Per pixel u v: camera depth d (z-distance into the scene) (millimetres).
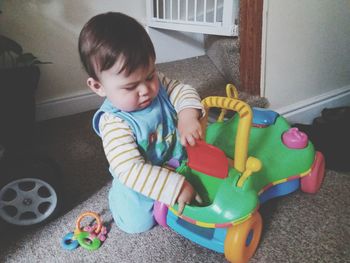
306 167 963
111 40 683
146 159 822
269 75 1302
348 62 1560
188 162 775
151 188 724
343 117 1343
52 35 1583
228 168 751
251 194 736
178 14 1793
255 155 924
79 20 1628
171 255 825
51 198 937
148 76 729
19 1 1467
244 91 1396
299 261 783
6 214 907
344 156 1163
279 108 1394
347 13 1428
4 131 1321
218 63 1805
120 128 767
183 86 908
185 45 2064
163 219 870
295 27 1282
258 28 1233
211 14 1921
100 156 1297
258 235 808
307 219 918
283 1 1204
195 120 785
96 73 720
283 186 960
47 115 1671
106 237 890
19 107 1324
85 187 1105
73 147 1377
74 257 831
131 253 835
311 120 1510
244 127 725
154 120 806
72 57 1664
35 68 1366
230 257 756
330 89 1547
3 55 1463
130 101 730
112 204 916
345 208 957
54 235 906
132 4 1818
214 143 974
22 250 859
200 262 801
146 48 706
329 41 1425
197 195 781
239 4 1386
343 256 790
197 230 819
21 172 882
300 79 1407
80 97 1736
